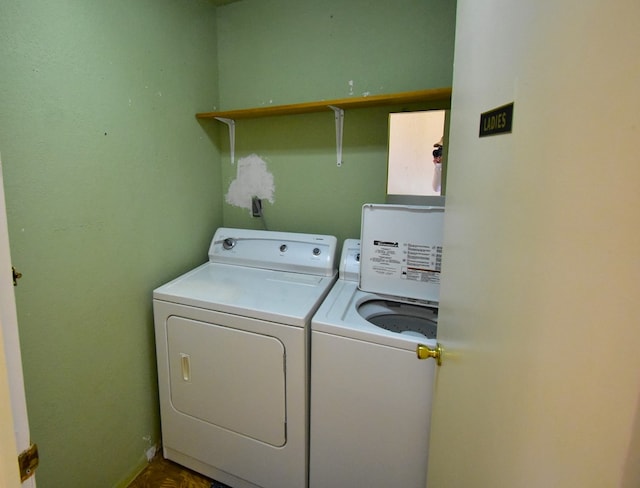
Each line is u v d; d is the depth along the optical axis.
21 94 1.10
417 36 1.72
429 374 1.23
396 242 1.63
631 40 0.30
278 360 1.41
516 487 0.48
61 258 1.28
